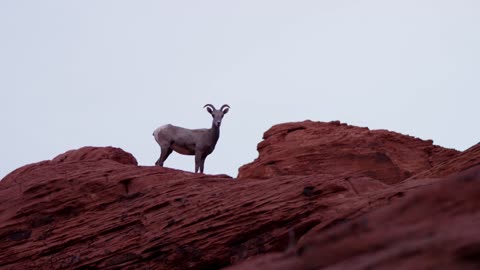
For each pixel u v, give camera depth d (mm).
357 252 23547
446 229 22875
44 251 73562
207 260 66625
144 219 72688
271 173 96688
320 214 64438
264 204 67625
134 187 77688
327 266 23484
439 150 101750
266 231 66000
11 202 80000
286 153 98000
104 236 73062
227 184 74188
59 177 80062
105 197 77625
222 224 67438
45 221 77312
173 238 68750
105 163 83938
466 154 69562
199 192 73250
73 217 77125
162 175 78375
